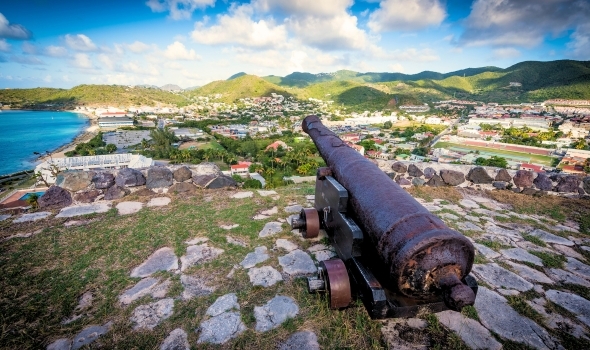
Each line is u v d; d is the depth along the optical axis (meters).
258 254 3.66
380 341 2.47
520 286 3.25
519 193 6.20
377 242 2.49
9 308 2.71
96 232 4.09
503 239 4.30
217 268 3.36
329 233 3.71
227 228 4.28
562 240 4.34
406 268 2.24
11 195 39.03
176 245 3.80
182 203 5.14
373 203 2.78
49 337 2.43
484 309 2.88
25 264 3.36
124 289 3.01
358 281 2.64
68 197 4.97
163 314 2.69
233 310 2.74
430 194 6.06
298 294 2.95
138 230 4.17
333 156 3.95
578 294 3.15
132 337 2.44
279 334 2.49
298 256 3.63
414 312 2.46
